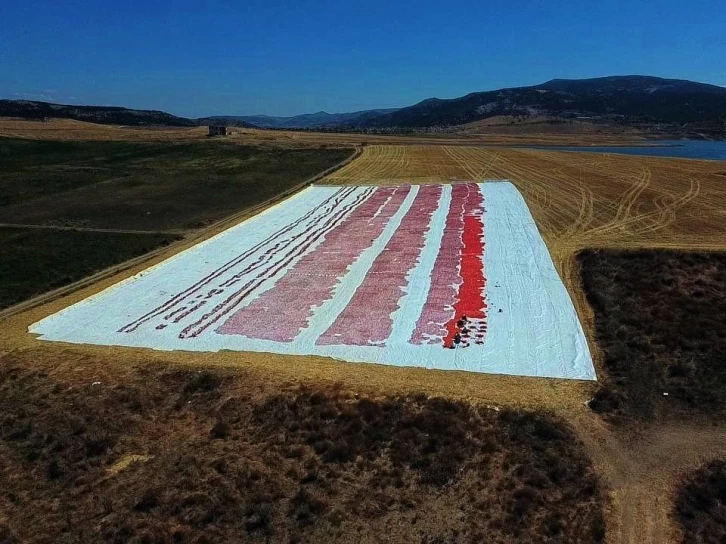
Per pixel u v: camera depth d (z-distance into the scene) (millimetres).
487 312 23969
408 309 24719
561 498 13586
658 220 34469
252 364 20188
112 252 34750
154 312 25734
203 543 12648
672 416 16562
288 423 16609
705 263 26562
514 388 18141
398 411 16844
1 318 25484
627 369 18875
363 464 14906
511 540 12383
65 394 18797
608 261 27828
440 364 19922
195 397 18328
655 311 22438
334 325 23562
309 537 12703
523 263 29062
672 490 13766
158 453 15836
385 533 12727
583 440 15555
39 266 32219
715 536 12406
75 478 15031
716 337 20234
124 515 13586
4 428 17344
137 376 19672
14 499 14508
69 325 24469
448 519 13039
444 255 31312
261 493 14008
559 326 22328
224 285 28891
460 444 15430
